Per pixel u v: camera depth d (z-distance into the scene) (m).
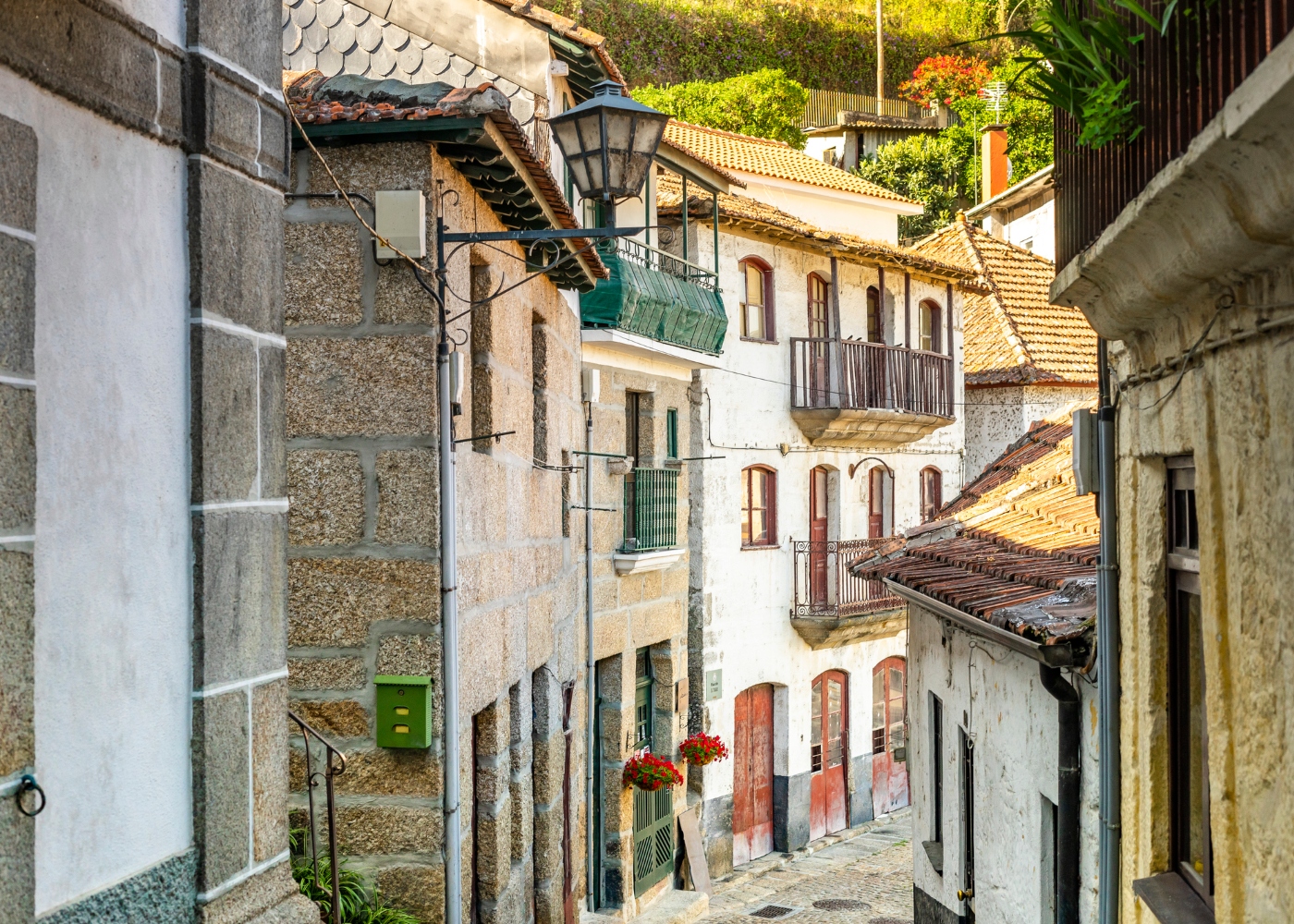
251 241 4.79
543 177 8.80
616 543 17.19
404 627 7.67
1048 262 32.19
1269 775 4.10
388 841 7.66
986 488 12.99
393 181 7.66
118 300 4.06
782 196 25.55
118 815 4.00
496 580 9.06
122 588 4.05
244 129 4.72
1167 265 4.54
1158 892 5.54
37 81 3.69
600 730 17.12
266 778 4.79
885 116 45.78
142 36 4.19
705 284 20.27
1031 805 8.44
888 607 24.86
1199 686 5.60
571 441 13.38
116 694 4.01
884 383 24.94
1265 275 4.01
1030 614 7.51
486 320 8.98
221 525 4.52
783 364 23.38
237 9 4.72
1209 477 4.68
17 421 3.56
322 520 7.71
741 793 22.50
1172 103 4.60
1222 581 4.60
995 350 28.73
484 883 8.92
